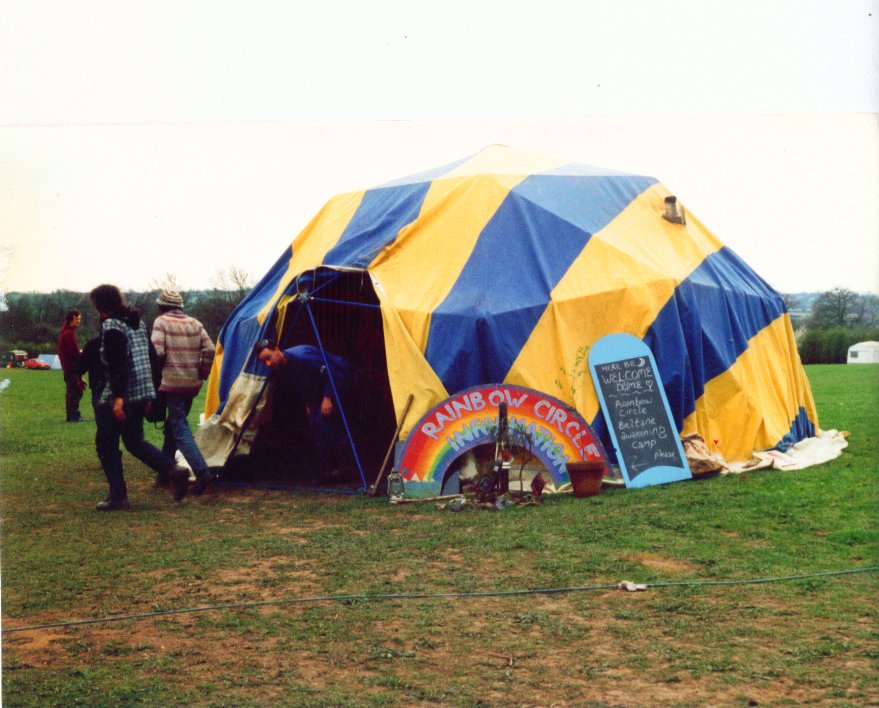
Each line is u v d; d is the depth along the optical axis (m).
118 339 8.43
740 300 11.01
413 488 8.70
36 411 17.92
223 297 21.28
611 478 9.12
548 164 11.42
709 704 4.00
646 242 10.51
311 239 12.00
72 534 7.57
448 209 10.48
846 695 4.05
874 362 28.78
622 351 9.47
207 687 4.38
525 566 6.21
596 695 4.14
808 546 6.55
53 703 4.25
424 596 5.64
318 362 9.84
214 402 11.56
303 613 5.41
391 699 4.18
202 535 7.48
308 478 10.37
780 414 10.98
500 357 9.23
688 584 5.70
